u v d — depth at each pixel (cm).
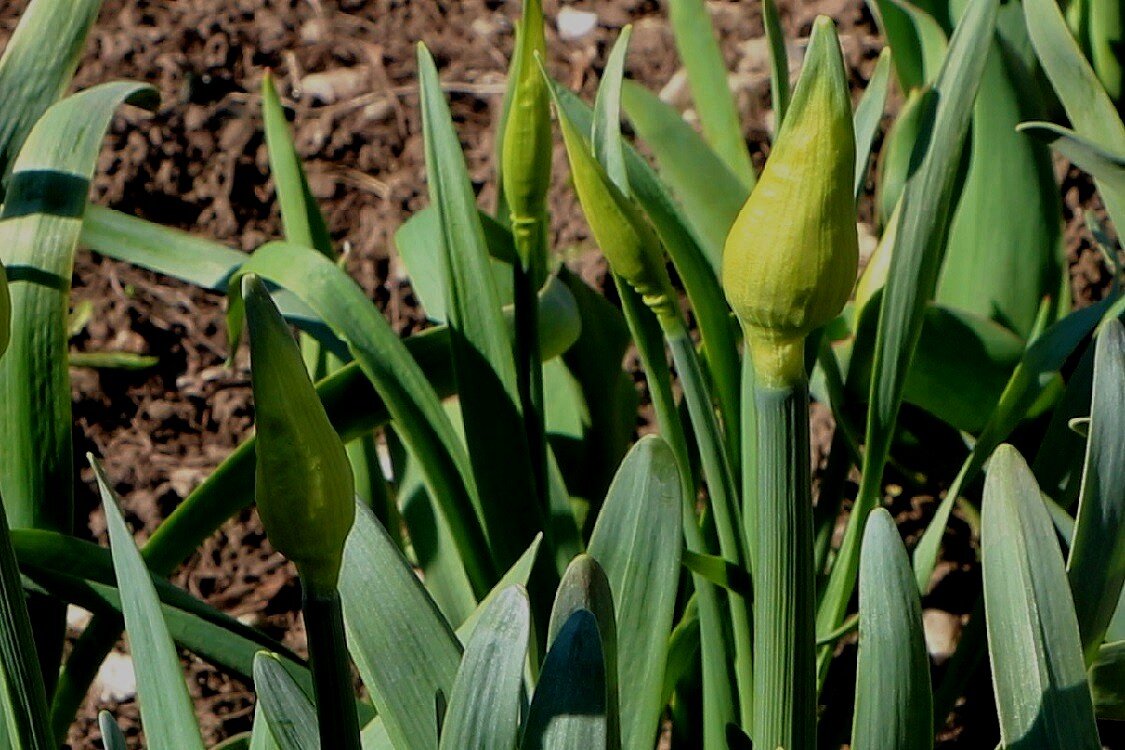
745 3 199
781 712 70
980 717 120
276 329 62
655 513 78
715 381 91
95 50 195
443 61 197
